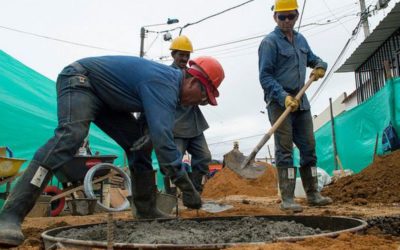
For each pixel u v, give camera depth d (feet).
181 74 10.75
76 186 26.73
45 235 9.15
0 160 22.70
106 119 11.89
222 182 52.31
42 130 35.65
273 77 16.76
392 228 11.31
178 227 10.89
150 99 9.91
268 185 55.62
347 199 20.94
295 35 17.20
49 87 39.96
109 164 26.16
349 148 37.37
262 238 8.48
